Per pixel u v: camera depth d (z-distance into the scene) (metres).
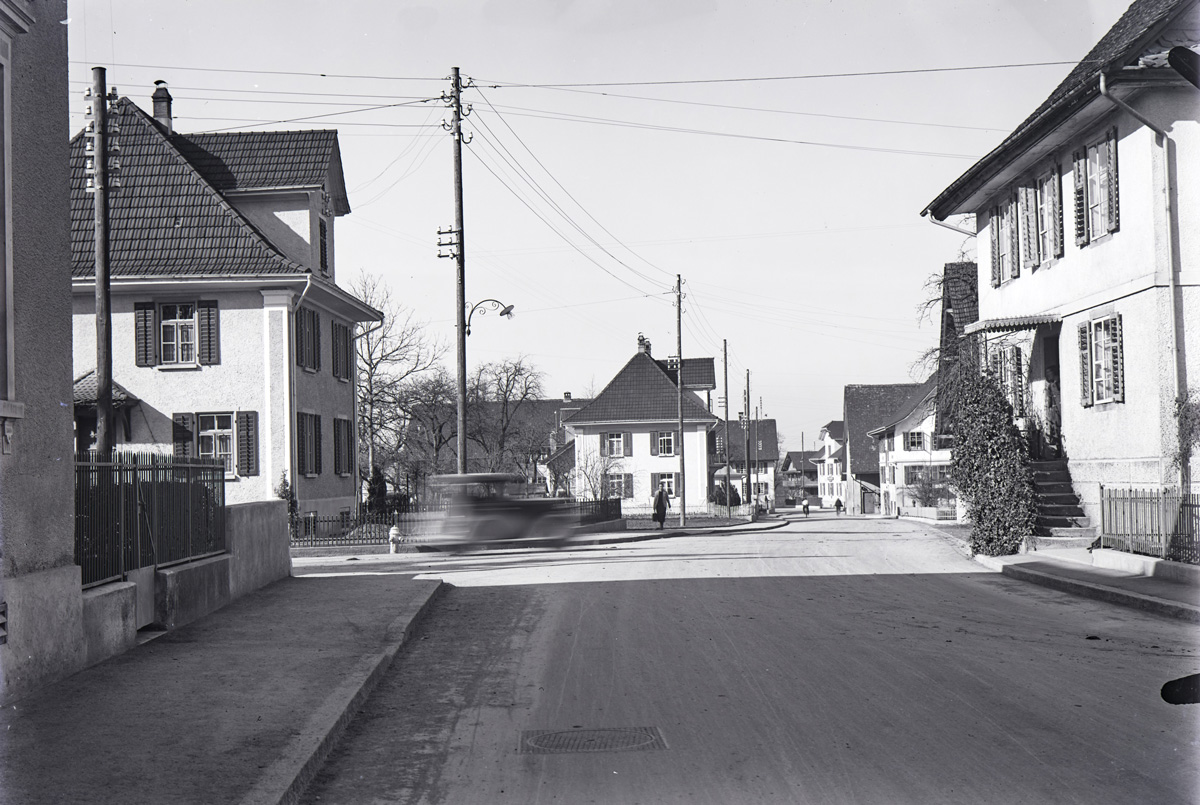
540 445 82.88
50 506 9.31
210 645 11.08
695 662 10.36
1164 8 20.22
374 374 57.44
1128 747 7.05
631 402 72.31
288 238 34.94
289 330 32.41
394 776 6.88
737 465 112.81
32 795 5.95
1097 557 18.33
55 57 9.77
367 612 13.57
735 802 6.08
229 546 14.98
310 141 36.00
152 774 6.38
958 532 31.39
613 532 40.31
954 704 8.34
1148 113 19.75
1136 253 20.44
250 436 32.31
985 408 21.83
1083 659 10.25
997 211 28.05
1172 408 19.50
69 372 9.76
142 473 11.86
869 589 16.42
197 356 32.50
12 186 8.88
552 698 9.02
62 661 9.29
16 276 8.89
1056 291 24.34
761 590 16.33
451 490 28.81
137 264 32.28
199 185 34.03
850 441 92.94
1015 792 6.12
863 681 9.27
